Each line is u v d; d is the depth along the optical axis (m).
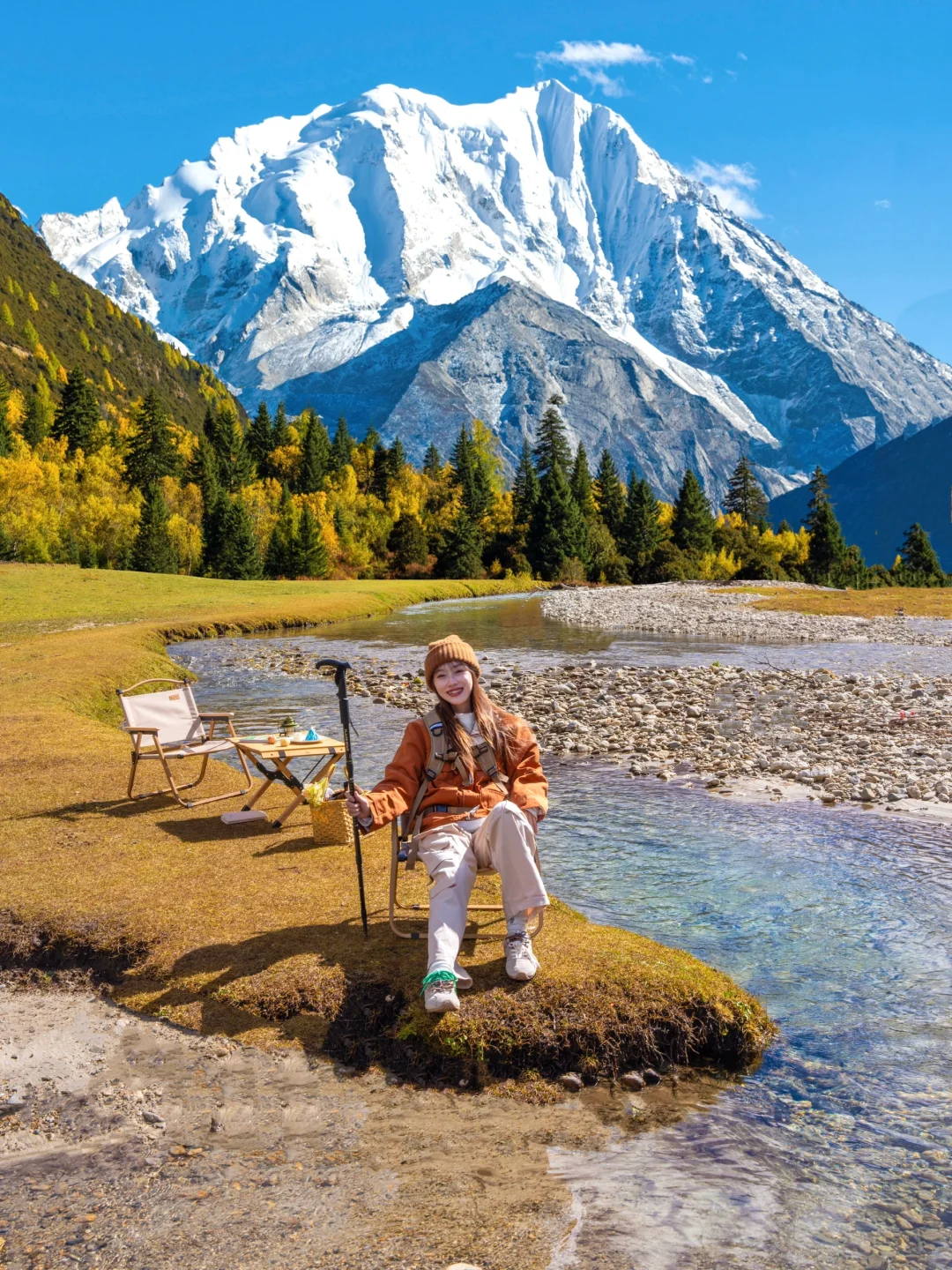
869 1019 5.64
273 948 5.95
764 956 6.59
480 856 5.52
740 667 24.98
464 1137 4.38
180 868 7.54
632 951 5.91
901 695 19.20
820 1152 4.28
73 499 106.38
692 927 7.16
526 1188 3.97
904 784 11.49
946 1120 4.54
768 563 122.81
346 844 8.16
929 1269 3.47
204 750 9.52
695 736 14.99
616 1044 5.07
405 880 7.16
